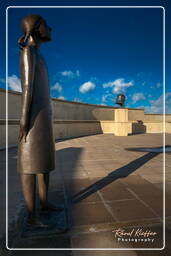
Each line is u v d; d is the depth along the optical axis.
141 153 8.68
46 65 2.71
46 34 2.58
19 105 12.90
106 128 22.42
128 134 20.86
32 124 2.41
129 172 5.38
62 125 16.62
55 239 2.35
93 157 7.73
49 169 2.53
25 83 2.34
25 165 2.40
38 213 2.78
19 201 3.49
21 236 2.37
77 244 2.25
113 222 2.72
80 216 2.89
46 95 2.58
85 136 18.59
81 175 5.11
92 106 23.84
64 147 10.79
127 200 3.48
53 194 3.77
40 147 2.43
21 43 2.46
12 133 11.07
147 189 4.04
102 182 4.51
